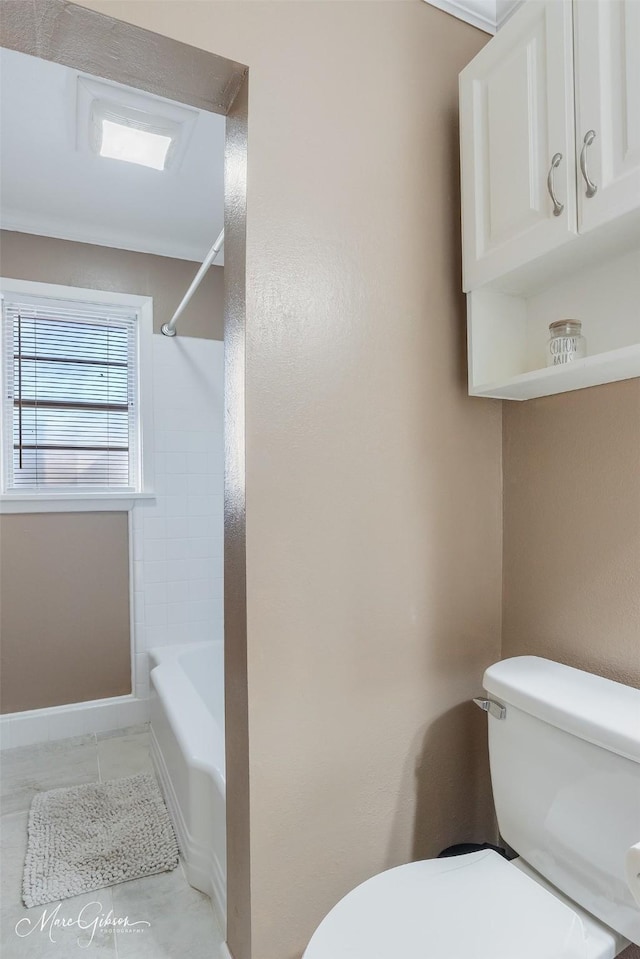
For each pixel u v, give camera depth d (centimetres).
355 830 120
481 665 138
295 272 114
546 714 100
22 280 250
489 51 115
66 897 151
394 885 99
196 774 156
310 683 115
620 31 88
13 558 248
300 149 115
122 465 275
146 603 271
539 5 102
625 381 110
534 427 132
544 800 102
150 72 112
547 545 129
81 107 177
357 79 123
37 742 247
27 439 256
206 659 271
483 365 126
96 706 260
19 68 159
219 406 289
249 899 109
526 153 106
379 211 125
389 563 125
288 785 112
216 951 135
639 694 103
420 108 131
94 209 243
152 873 160
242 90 113
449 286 134
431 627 131
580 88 94
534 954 84
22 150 201
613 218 89
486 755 139
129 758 230
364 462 121
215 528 286
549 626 128
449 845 133
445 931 88
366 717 121
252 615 109
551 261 109
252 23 111
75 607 259
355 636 120
